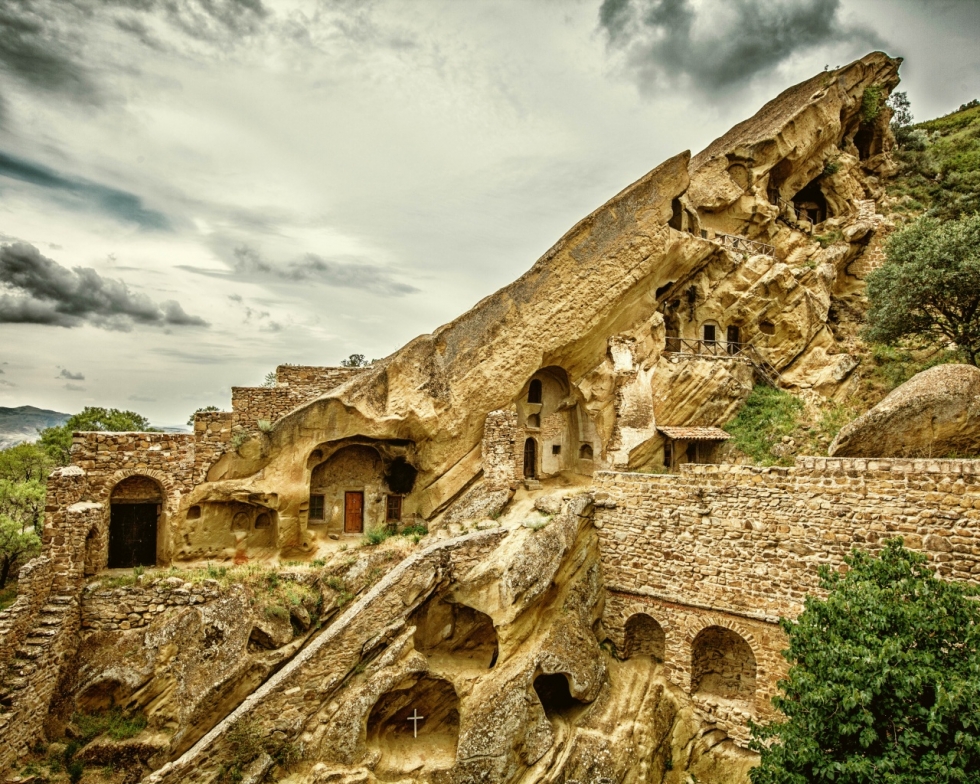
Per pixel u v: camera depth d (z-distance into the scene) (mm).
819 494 16141
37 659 16578
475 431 23719
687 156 26406
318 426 22031
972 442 16172
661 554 19141
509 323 24031
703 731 17734
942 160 38375
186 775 15008
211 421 21672
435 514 23375
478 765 16297
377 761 16297
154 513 21625
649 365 26672
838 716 10367
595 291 25000
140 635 18422
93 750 16578
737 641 18391
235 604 18125
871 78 35094
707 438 25516
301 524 21781
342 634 16891
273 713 15977
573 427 27297
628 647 20125
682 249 27234
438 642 19062
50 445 42344
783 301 28734
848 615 11125
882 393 26125
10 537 23203
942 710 9125
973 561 13727
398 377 23000
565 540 19188
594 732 17312
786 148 30703
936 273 21422
